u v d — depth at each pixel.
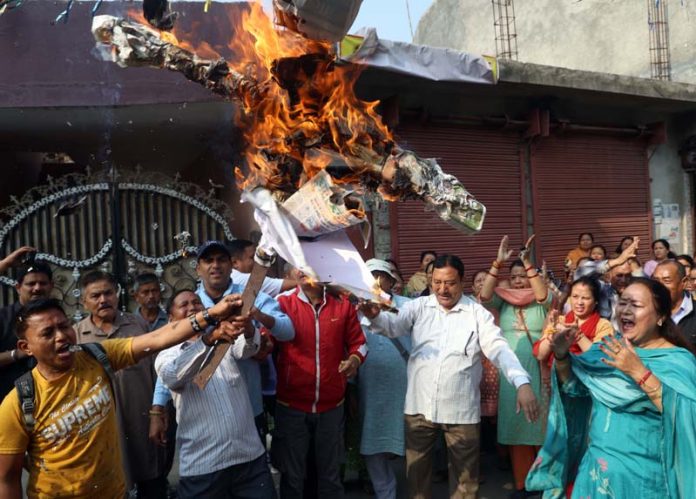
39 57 5.33
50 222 5.70
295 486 3.66
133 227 5.88
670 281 4.40
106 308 3.63
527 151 8.45
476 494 3.69
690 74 10.31
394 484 4.21
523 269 4.88
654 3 10.63
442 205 1.87
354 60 5.77
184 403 3.10
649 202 9.55
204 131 6.80
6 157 7.78
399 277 5.86
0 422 2.36
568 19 12.19
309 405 3.64
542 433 4.36
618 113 9.14
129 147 7.64
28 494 2.41
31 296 3.63
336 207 1.84
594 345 2.95
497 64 6.82
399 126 7.42
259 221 1.93
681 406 2.56
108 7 5.38
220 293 3.65
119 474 2.61
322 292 3.69
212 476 3.05
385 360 4.14
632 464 2.70
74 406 2.44
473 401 3.70
